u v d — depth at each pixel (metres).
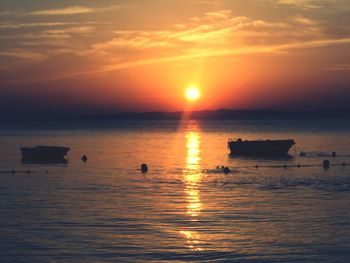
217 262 38.66
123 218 52.06
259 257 39.69
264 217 52.00
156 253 40.62
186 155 133.75
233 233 45.84
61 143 195.00
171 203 60.41
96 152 147.25
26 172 96.69
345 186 74.31
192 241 43.56
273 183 78.00
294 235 45.16
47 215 54.06
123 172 95.38
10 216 53.72
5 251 41.34
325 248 41.66
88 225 49.22
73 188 74.44
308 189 71.25
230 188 72.69
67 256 40.06
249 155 128.75
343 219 51.03
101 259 39.38
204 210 55.78
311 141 189.75
